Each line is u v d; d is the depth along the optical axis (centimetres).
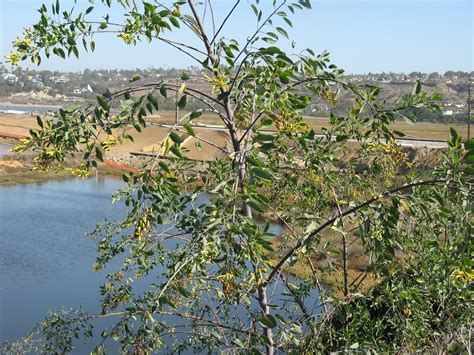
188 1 396
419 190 405
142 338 397
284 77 375
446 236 507
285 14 399
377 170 521
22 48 358
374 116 422
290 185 522
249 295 427
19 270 1959
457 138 335
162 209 386
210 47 401
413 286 526
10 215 2872
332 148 475
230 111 407
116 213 2942
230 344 505
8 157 4766
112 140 368
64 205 3172
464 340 590
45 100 14675
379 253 431
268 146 358
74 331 548
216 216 339
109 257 547
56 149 353
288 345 447
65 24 358
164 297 358
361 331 518
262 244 337
